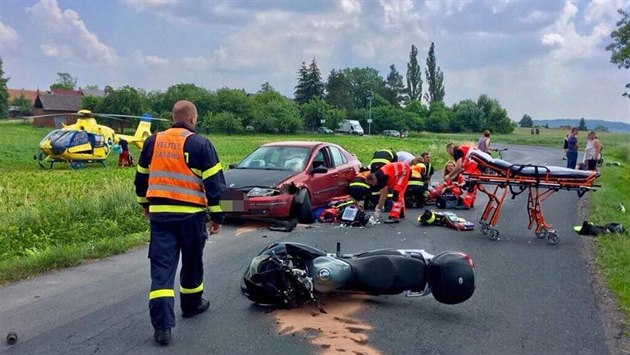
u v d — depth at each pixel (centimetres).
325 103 9706
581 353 455
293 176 1018
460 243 865
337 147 1234
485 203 1327
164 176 479
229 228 963
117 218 1012
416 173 1234
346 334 486
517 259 766
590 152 1939
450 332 495
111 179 2042
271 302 540
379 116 10256
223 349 451
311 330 493
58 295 592
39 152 2878
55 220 973
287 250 552
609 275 680
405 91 13700
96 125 2917
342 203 1069
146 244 852
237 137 7244
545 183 886
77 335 479
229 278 654
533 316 539
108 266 717
